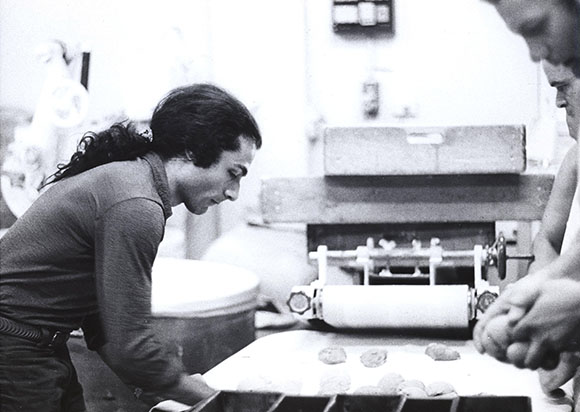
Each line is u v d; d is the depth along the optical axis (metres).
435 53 3.25
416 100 3.28
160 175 1.89
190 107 1.93
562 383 1.68
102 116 3.37
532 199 2.23
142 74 3.33
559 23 1.39
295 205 2.30
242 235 3.33
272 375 1.89
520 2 1.40
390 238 2.34
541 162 2.70
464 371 1.92
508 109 3.22
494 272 2.55
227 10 3.39
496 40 3.20
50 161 3.23
